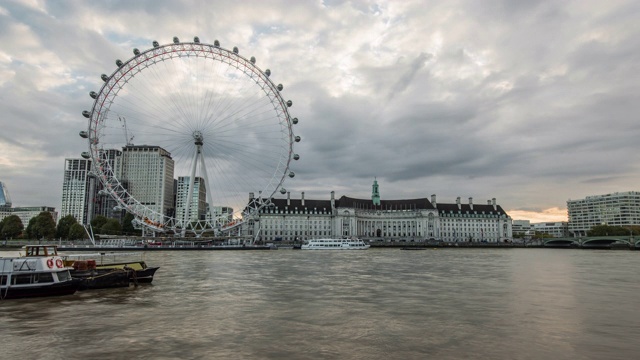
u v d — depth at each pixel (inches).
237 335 1128.8
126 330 1176.8
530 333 1153.4
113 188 5551.2
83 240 7637.8
